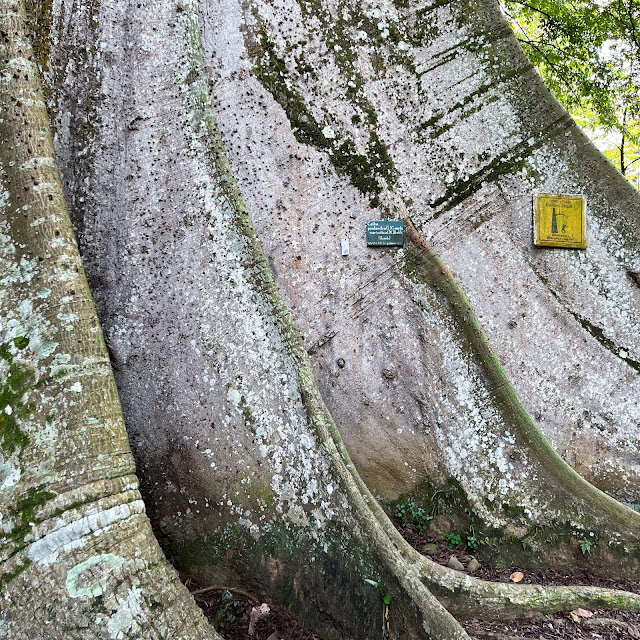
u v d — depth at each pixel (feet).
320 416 9.65
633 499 13.42
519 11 27.89
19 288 7.83
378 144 13.71
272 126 13.50
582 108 29.48
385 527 9.70
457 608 9.78
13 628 6.36
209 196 10.76
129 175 11.18
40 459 7.01
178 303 10.51
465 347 12.37
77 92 11.55
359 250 13.26
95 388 7.60
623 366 13.89
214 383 10.09
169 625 6.83
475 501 11.91
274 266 13.10
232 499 9.80
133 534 7.07
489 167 14.02
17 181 8.26
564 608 10.18
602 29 24.61
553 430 13.66
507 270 13.93
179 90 11.50
